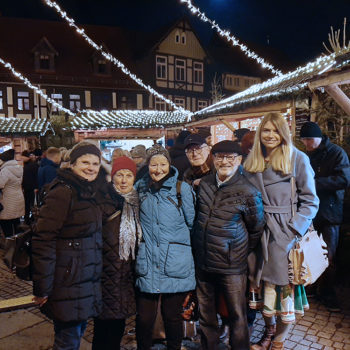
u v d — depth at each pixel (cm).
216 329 263
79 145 220
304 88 481
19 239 230
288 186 249
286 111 561
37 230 204
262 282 260
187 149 313
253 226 241
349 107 438
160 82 2812
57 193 207
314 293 379
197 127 1066
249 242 250
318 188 332
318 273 247
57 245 211
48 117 2527
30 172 705
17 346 299
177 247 245
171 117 1301
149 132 1241
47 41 2573
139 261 245
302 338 299
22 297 397
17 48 2594
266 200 251
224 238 239
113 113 1438
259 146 260
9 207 586
